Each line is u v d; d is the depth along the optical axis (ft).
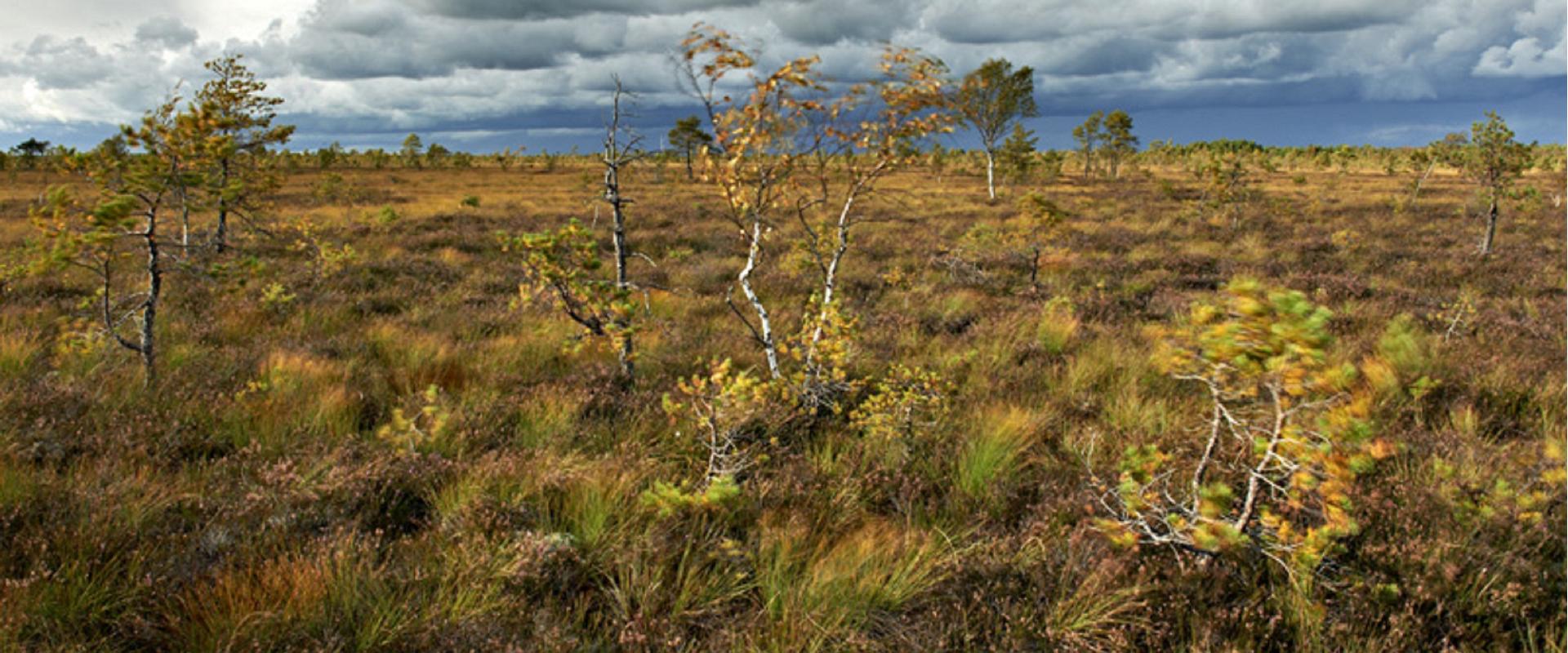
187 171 21.08
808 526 13.91
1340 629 10.54
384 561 12.34
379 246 59.16
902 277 44.68
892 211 94.07
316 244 45.37
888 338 29.76
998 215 92.89
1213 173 83.30
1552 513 13.64
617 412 20.68
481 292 39.88
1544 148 271.49
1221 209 86.94
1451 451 17.15
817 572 11.69
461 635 10.36
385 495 14.79
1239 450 16.08
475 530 12.84
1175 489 15.05
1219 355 11.02
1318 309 10.35
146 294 23.09
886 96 20.53
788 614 11.02
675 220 86.02
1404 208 93.91
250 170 41.57
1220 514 11.93
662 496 13.76
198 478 15.17
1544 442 17.48
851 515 14.61
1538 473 15.19
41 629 9.86
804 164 22.08
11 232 64.08
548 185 174.09
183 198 21.29
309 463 15.87
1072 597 11.10
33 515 12.52
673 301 37.01
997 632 10.88
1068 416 20.66
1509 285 44.98
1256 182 159.94
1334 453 10.56
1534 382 22.76
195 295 34.81
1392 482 15.40
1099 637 10.79
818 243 36.86
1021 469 17.12
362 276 42.68
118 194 20.43
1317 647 10.30
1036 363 26.17
